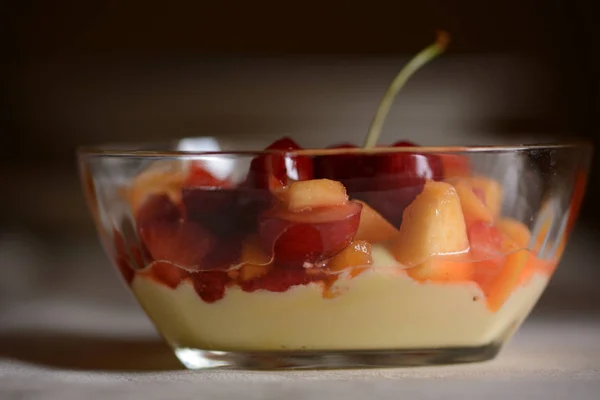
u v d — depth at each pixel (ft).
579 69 2.94
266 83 3.02
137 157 1.28
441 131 2.97
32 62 3.06
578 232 2.77
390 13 2.96
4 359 1.42
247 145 1.59
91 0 3.03
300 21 2.99
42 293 1.97
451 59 2.97
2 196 3.01
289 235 1.22
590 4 2.91
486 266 1.26
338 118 3.01
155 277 1.29
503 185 1.26
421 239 1.24
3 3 3.03
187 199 1.25
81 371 1.36
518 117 2.97
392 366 1.30
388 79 2.98
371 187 1.23
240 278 1.25
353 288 1.25
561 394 1.24
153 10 3.02
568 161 1.30
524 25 2.94
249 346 1.28
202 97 3.05
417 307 1.26
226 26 3.02
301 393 1.23
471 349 1.30
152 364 1.38
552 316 1.64
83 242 2.79
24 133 3.09
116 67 3.05
